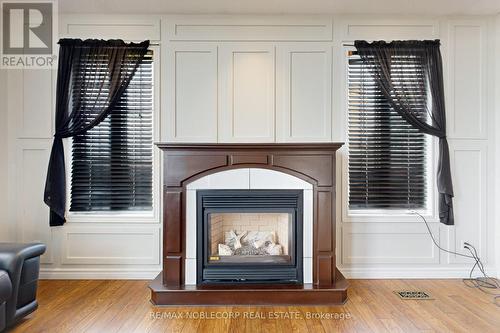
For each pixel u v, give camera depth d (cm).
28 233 323
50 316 246
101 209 328
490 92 328
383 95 326
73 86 317
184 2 303
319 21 327
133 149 329
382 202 329
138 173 329
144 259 326
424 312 254
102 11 320
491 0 300
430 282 317
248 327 231
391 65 324
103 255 326
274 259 288
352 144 329
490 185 328
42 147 324
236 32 326
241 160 282
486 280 321
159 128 326
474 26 329
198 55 327
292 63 328
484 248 328
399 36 328
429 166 329
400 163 329
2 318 213
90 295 286
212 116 326
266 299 267
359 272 327
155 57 326
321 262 279
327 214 281
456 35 329
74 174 325
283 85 327
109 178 328
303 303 268
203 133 327
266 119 327
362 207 330
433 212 328
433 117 321
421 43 322
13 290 222
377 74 322
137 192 329
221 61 326
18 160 323
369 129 329
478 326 232
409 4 307
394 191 329
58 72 315
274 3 305
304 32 327
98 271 325
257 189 282
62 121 314
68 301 273
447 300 276
